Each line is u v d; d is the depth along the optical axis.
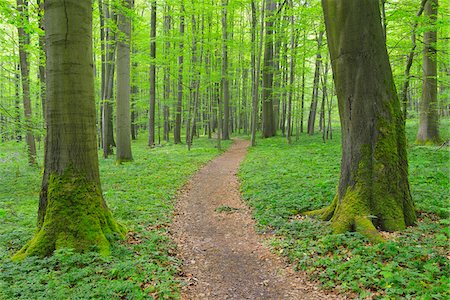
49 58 5.88
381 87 6.66
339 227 6.42
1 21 9.13
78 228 5.68
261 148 20.86
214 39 21.94
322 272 5.09
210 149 22.14
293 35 20.33
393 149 6.58
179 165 16.03
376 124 6.61
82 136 6.00
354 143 6.77
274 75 27.50
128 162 16.72
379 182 6.49
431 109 16.03
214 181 13.27
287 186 10.37
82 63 5.96
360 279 4.54
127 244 6.15
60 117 5.88
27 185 12.07
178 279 5.26
